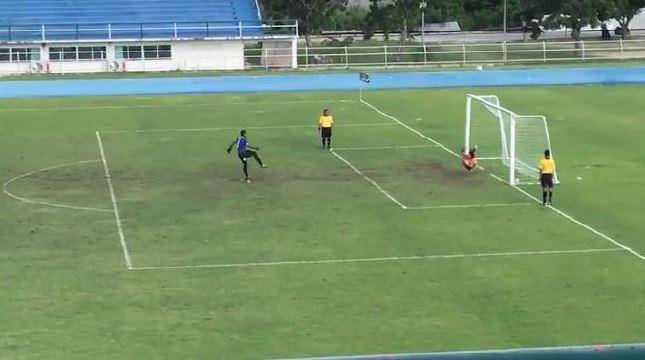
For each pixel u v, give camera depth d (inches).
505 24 5782.5
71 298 1424.7
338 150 2615.7
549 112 3191.4
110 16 4643.2
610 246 1695.4
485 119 2957.7
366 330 1298.0
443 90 3683.6
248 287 1480.1
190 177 2284.7
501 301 1413.6
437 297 1434.5
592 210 1948.8
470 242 1726.1
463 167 2370.8
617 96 3518.7
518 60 4650.6
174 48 4468.5
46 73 4323.3
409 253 1662.2
